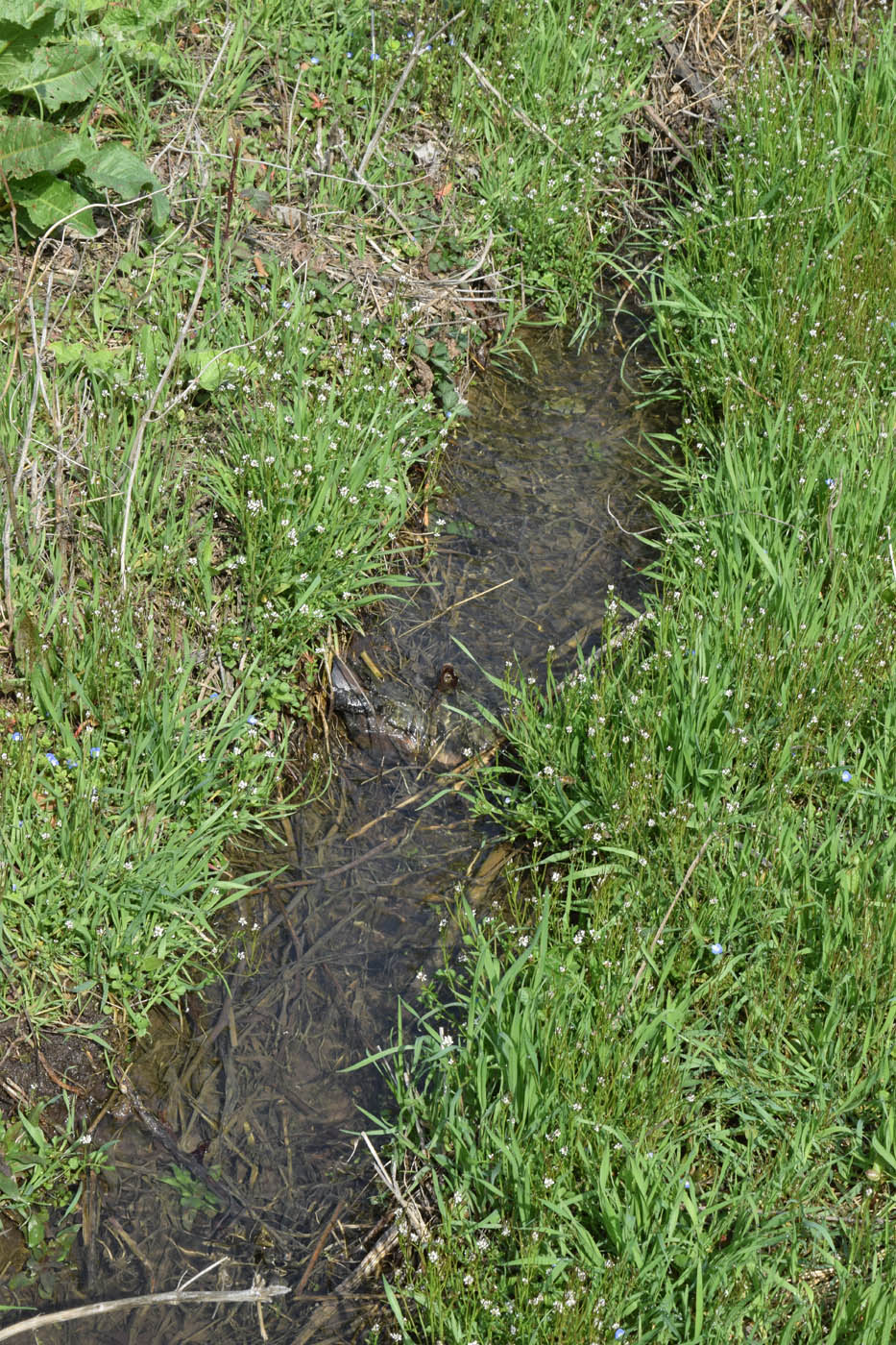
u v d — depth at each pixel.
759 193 6.70
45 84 5.24
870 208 6.57
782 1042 3.64
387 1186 3.45
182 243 5.57
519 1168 3.24
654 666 4.53
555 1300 2.99
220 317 5.29
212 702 4.46
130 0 5.98
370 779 4.62
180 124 6.02
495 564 5.36
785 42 8.09
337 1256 3.32
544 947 3.66
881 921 3.74
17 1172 3.37
